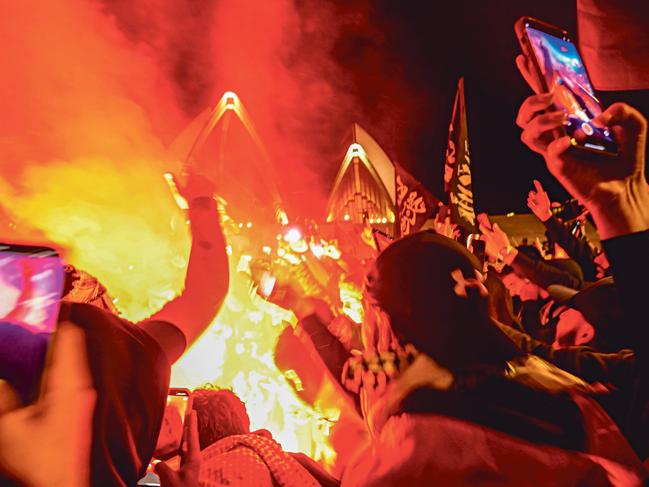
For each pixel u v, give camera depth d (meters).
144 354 0.92
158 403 0.92
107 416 0.83
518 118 1.05
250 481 1.21
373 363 1.07
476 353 1.01
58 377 0.82
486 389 0.99
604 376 1.17
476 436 0.95
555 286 1.76
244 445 1.30
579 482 0.94
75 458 0.80
